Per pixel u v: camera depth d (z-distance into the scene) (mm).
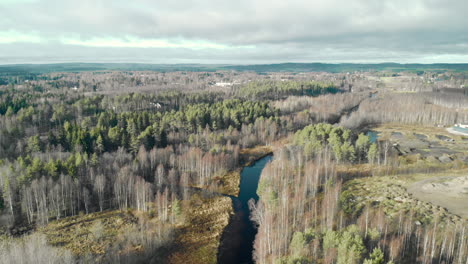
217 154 144750
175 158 138500
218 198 115562
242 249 86062
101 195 104625
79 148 133000
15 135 149000
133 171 117875
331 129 165250
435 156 158875
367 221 81312
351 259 60375
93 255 78938
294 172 130000
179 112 183625
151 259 79375
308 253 69125
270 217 86375
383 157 153125
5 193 92500
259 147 178625
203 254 82875
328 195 96812
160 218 97375
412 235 80625
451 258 70938
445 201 102375
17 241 81312
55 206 97625
